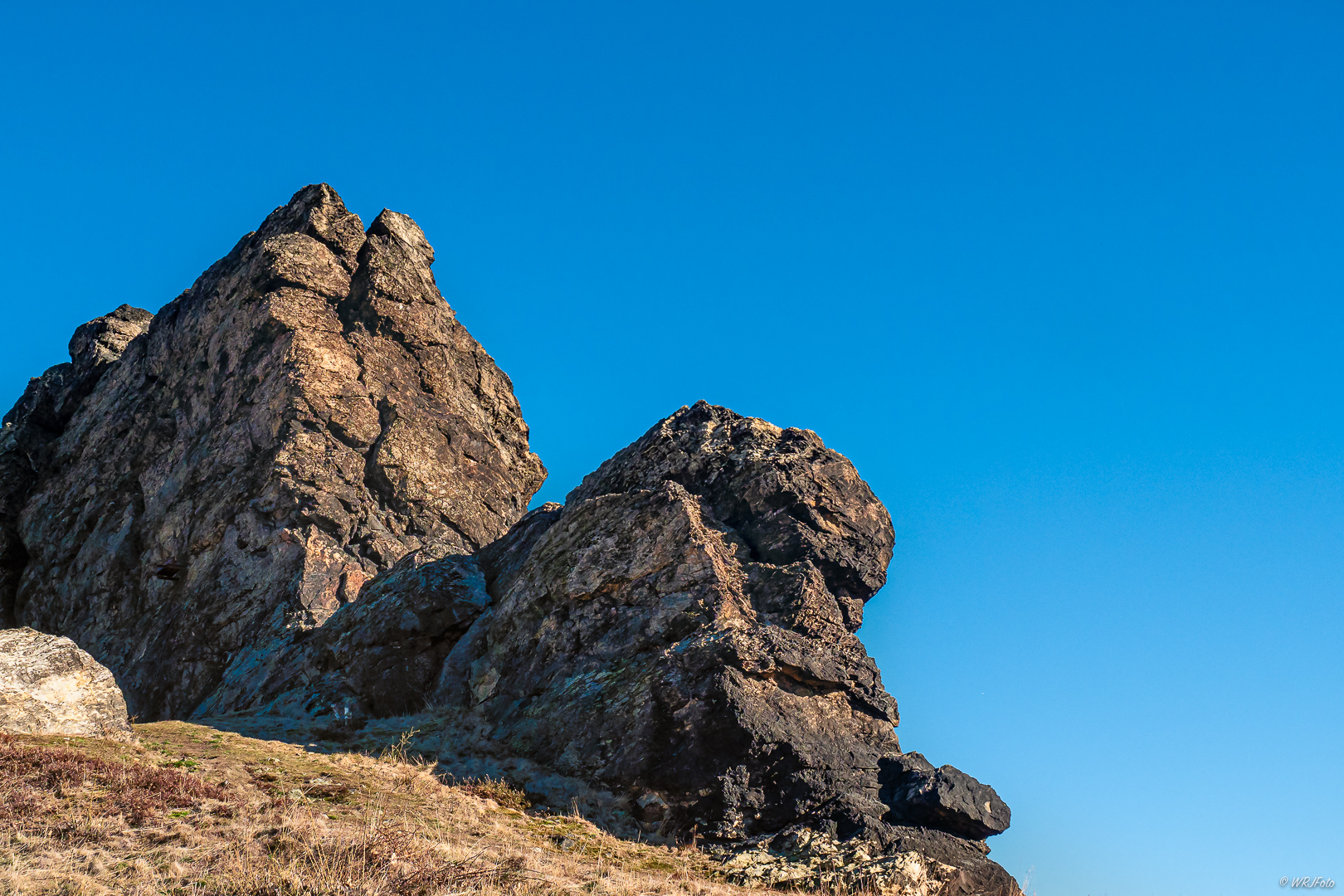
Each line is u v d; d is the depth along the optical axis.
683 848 27.20
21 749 23.95
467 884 19.75
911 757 29.95
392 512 49.09
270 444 48.56
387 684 35.56
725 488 37.19
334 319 52.72
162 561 49.78
